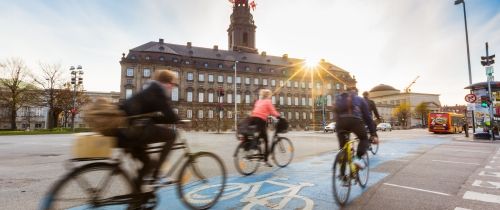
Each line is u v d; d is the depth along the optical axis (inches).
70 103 2101.4
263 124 264.7
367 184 214.8
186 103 2682.1
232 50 3169.3
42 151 491.5
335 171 163.8
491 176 248.5
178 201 168.4
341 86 3459.6
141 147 130.7
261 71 3056.1
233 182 219.9
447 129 1408.7
